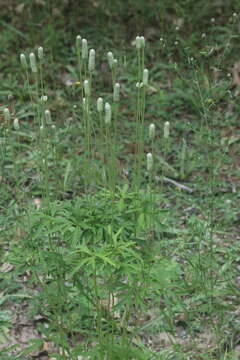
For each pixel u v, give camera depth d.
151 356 3.99
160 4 8.28
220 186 6.02
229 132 6.71
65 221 3.39
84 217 3.43
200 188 5.84
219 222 5.38
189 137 6.66
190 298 4.57
